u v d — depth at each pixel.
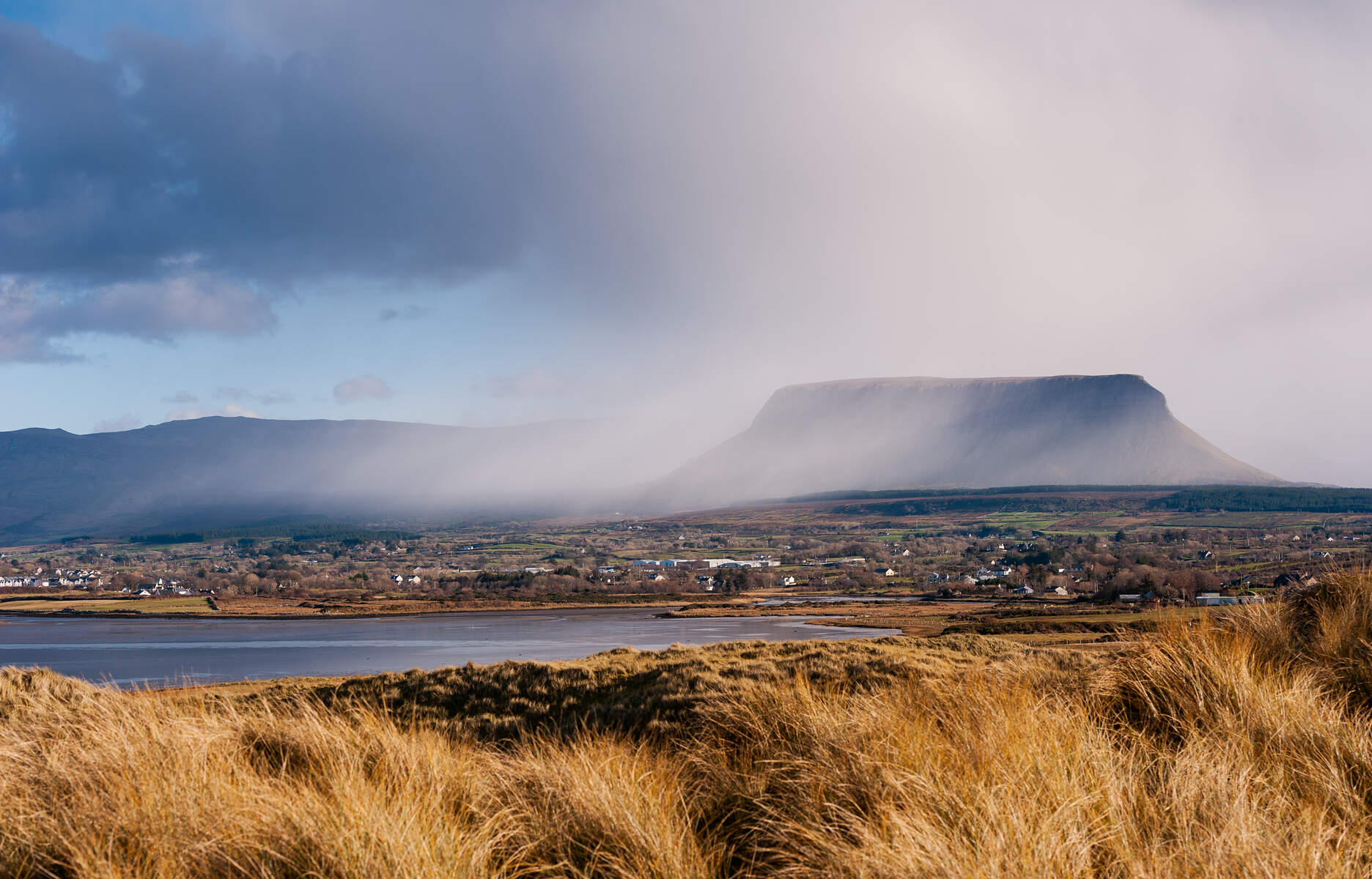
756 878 4.76
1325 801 4.86
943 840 4.29
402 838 4.60
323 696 21.16
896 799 5.12
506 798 6.09
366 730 7.42
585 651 78.38
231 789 5.47
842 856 4.39
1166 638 8.07
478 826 5.29
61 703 9.71
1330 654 8.03
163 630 117.75
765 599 159.00
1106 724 6.57
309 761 6.70
